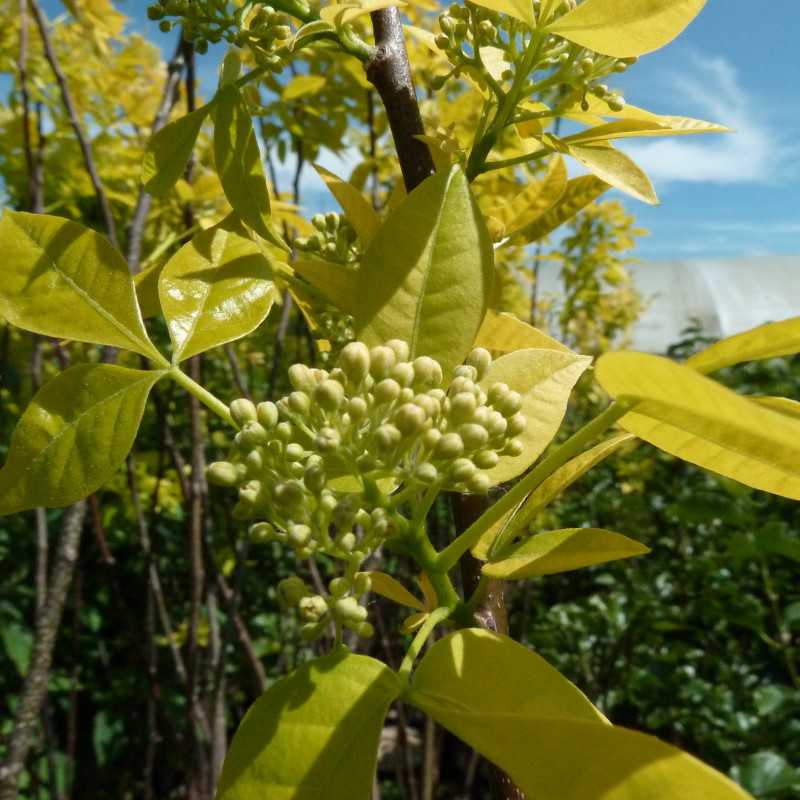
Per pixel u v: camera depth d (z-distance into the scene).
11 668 0.65
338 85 0.37
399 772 0.41
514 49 0.16
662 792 0.08
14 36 0.44
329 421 0.12
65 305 0.13
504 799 0.14
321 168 0.17
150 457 0.58
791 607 0.57
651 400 0.10
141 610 0.60
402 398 0.12
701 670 0.63
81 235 0.13
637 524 0.75
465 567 0.15
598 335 1.10
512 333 0.16
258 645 0.62
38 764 0.51
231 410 0.13
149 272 0.16
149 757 0.43
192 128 0.16
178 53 0.31
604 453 0.14
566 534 0.13
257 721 0.10
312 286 0.17
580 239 0.76
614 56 0.14
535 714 0.09
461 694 0.10
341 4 0.15
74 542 0.29
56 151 0.46
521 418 0.13
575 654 0.67
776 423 0.08
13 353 0.51
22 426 0.12
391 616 0.45
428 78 0.40
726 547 0.66
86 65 0.46
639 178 0.16
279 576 0.63
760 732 0.53
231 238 0.15
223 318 0.14
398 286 0.13
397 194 0.17
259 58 0.16
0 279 0.13
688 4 0.13
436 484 0.12
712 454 0.12
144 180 0.16
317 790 0.10
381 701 0.10
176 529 0.63
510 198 0.20
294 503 0.11
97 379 0.13
